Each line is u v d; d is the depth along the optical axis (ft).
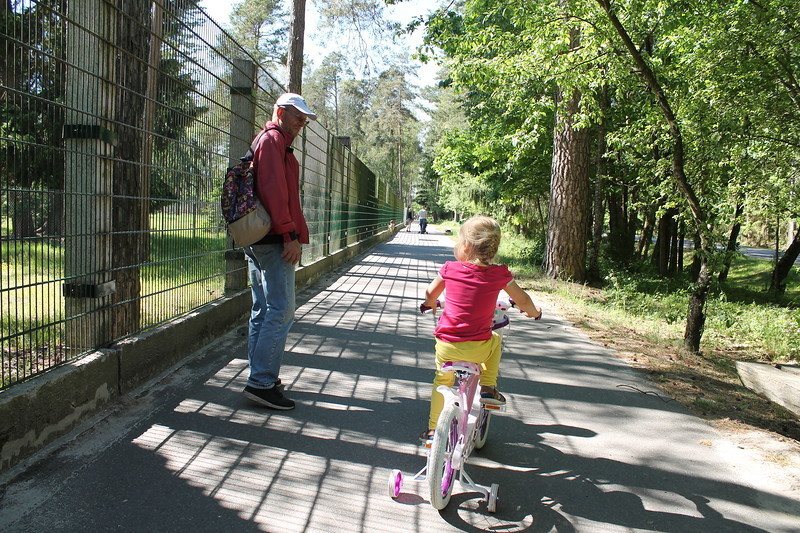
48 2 10.62
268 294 13.61
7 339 10.09
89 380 11.95
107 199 12.76
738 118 23.17
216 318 19.26
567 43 24.50
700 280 22.53
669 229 60.23
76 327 12.09
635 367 19.77
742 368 13.35
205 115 18.29
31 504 8.79
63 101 11.16
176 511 8.96
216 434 11.94
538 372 18.51
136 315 14.51
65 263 11.60
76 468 10.02
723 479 11.32
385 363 18.20
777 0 21.48
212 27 18.52
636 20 22.89
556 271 45.11
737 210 36.81
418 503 9.84
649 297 38.96
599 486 10.85
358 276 41.75
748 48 22.36
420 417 13.70
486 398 11.03
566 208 44.73
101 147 12.38
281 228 13.10
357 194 61.87
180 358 16.58
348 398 14.74
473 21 46.73
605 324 28.04
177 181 16.47
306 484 10.16
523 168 57.36
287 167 13.70
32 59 10.21
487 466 11.51
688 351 22.61
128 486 9.59
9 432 9.64
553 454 12.23
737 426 14.25
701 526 9.59
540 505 10.05
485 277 10.48
